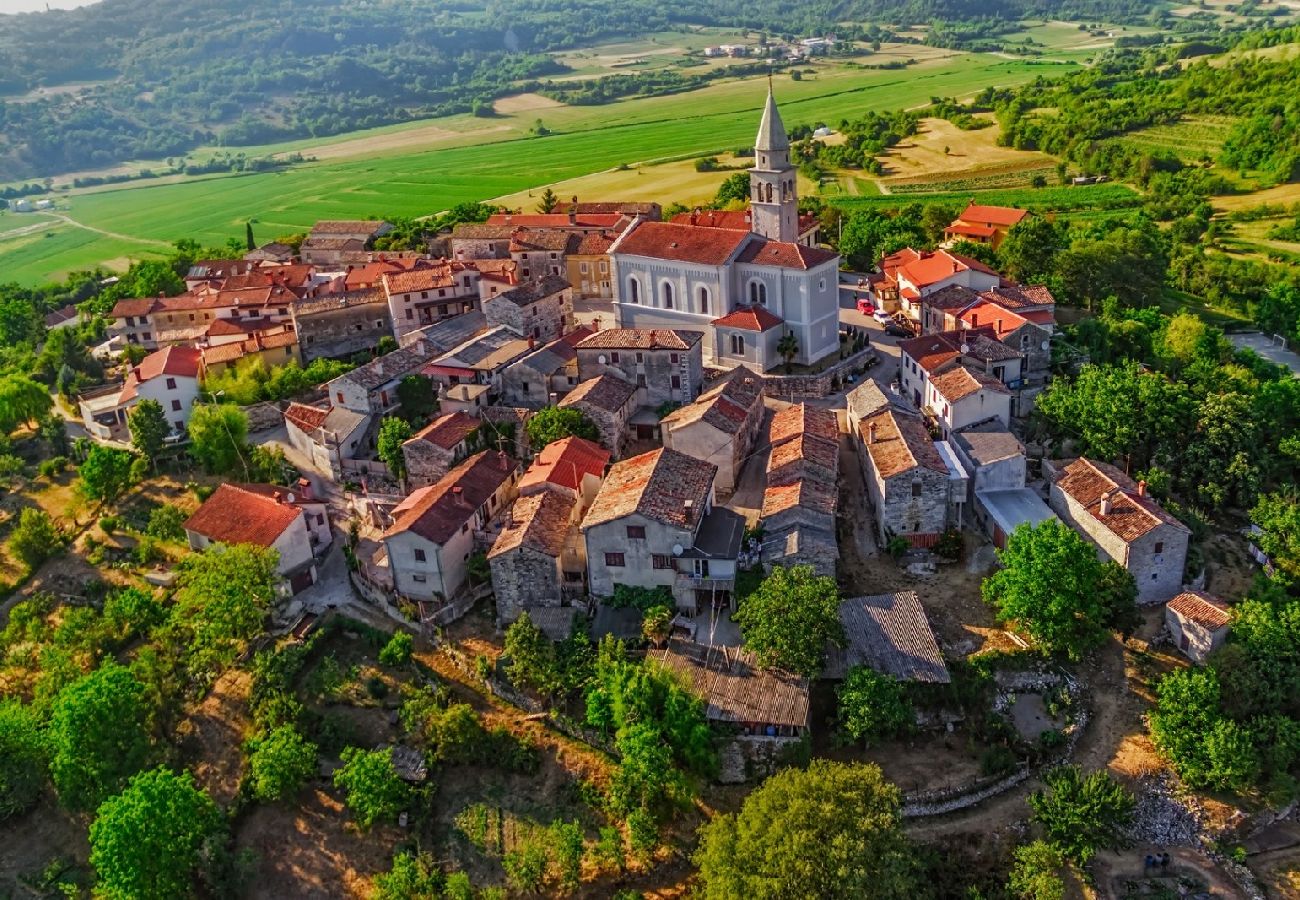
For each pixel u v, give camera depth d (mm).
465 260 173500
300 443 126250
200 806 75188
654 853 74375
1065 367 126812
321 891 75250
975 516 101188
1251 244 196625
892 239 176125
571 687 82250
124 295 194875
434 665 88938
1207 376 119812
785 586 80688
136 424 123438
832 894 61906
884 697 76812
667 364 118875
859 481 108250
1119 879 72438
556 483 98438
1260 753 77625
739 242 134625
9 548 113875
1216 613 84562
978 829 74562
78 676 89625
